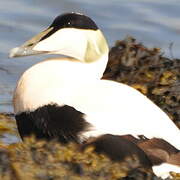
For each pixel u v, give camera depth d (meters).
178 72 13.71
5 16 19.89
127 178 10.41
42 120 10.70
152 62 13.81
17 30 19.14
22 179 9.95
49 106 10.66
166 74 13.59
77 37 11.21
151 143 10.48
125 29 19.91
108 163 10.37
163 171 10.40
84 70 11.12
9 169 10.02
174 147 10.58
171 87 13.41
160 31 19.94
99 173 10.33
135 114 10.57
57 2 20.75
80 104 10.58
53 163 10.16
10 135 12.52
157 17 20.64
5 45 18.28
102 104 10.58
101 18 20.41
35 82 10.85
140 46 14.03
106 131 10.42
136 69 13.69
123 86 10.94
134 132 10.47
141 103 10.73
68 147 10.46
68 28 11.23
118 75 13.62
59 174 10.04
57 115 10.59
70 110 10.55
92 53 11.24
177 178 10.39
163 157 10.40
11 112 13.83
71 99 10.66
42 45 11.26
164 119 10.76
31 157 10.17
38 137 10.83
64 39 11.22
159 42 19.47
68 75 10.94
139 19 20.47
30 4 20.69
